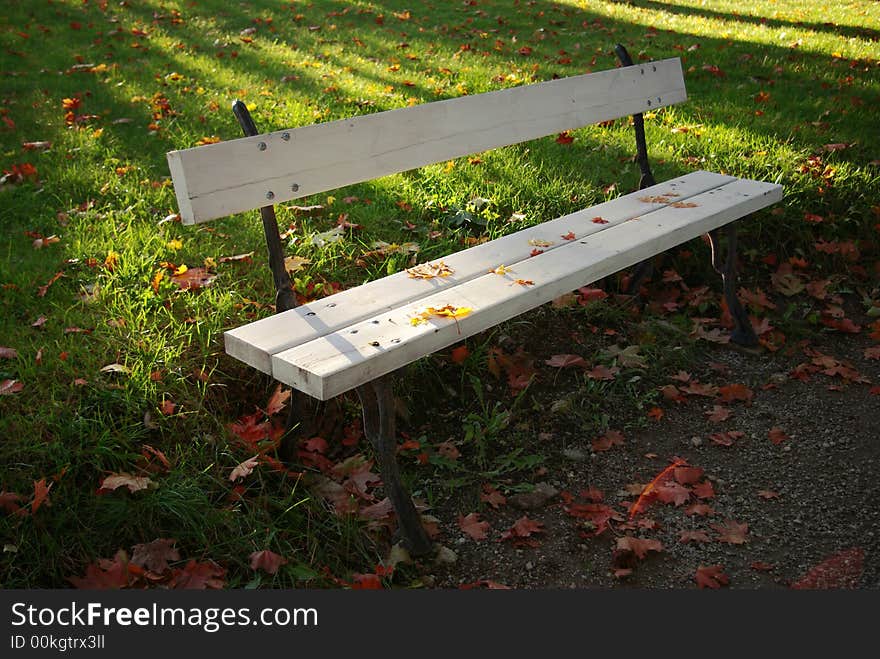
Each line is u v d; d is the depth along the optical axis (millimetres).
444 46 7164
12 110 5121
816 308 3924
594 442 2996
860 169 4629
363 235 3812
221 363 2918
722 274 3596
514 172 4469
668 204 3502
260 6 8336
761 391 3365
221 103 5383
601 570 2443
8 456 2387
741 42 7312
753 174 4512
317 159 2807
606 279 3814
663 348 3525
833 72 6273
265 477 2596
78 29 7043
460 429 3035
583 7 9031
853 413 3203
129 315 3033
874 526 2596
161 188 4125
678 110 5496
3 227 3740
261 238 3764
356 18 8172
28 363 2730
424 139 3152
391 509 2580
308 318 2506
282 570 2332
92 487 2398
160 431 2605
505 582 2404
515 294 2613
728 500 2740
